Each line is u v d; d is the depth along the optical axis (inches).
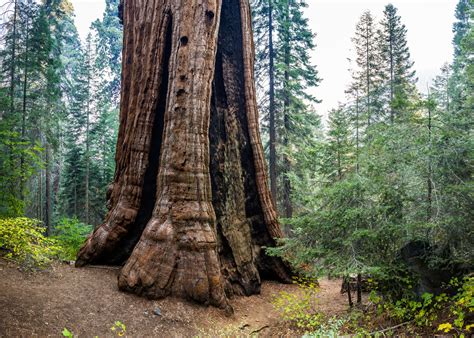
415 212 269.4
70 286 342.0
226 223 474.9
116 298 334.0
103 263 440.1
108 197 518.0
